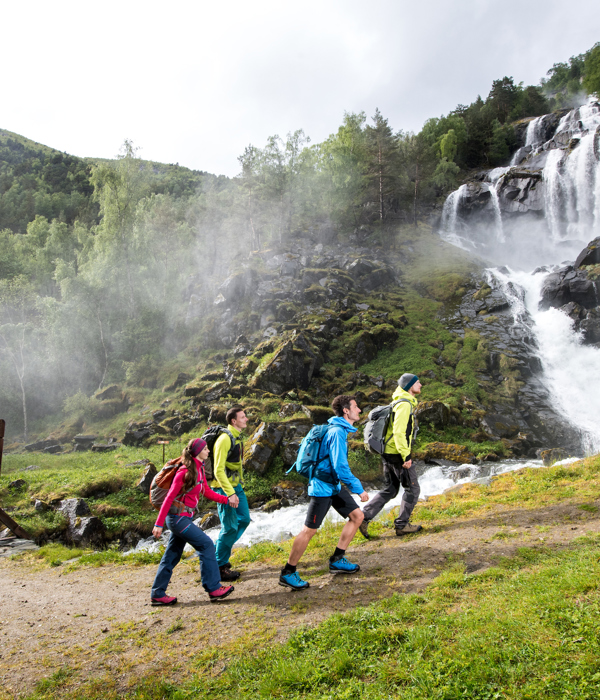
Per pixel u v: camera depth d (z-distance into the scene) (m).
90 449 20.22
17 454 20.30
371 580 4.57
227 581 5.29
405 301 29.91
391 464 5.87
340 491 4.89
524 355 21.94
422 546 5.32
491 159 60.78
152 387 25.47
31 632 4.48
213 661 3.49
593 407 18.83
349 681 2.88
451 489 8.53
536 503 6.33
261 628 3.89
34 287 38.66
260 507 13.15
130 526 12.38
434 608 3.59
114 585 6.10
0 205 81.44
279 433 15.54
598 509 5.60
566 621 2.92
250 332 26.81
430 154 49.31
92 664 3.66
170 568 4.89
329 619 3.70
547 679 2.43
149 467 14.27
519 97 74.44
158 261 37.09
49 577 7.07
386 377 21.59
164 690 3.18
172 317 30.45
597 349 21.56
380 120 41.44
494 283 29.91
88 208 76.12
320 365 22.27
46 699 3.20
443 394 19.59
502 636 2.90
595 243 24.81
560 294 24.62
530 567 4.16
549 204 38.75
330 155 44.00
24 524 11.27
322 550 5.89
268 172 38.12
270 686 2.96
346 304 27.55
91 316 29.06
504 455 15.84
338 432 4.64
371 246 39.03
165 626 4.26
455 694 2.49
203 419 19.53
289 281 29.80
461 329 25.83
